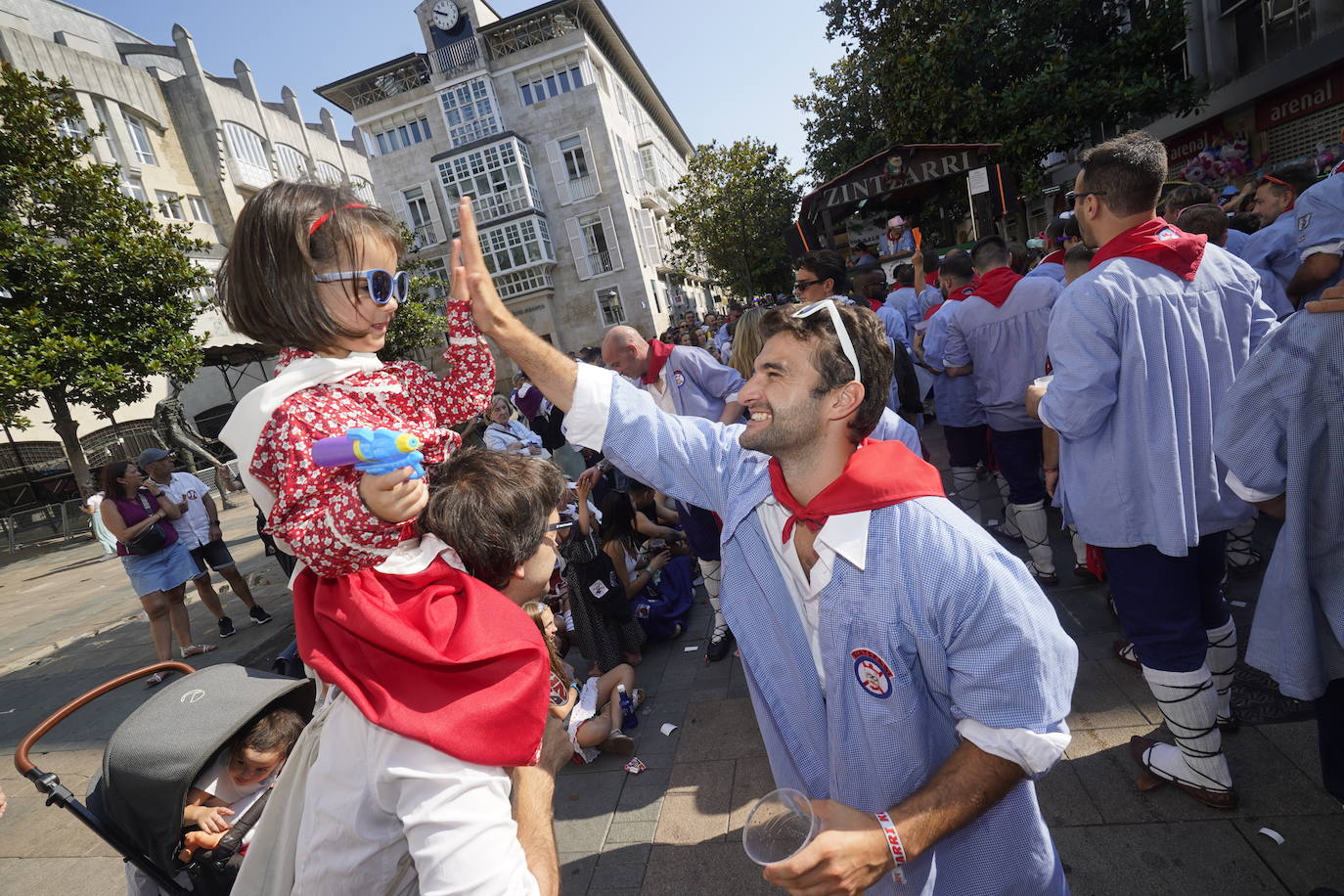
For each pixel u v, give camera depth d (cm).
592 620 391
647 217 3284
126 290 1405
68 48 2166
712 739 319
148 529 527
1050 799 238
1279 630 168
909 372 389
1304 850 199
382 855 96
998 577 109
